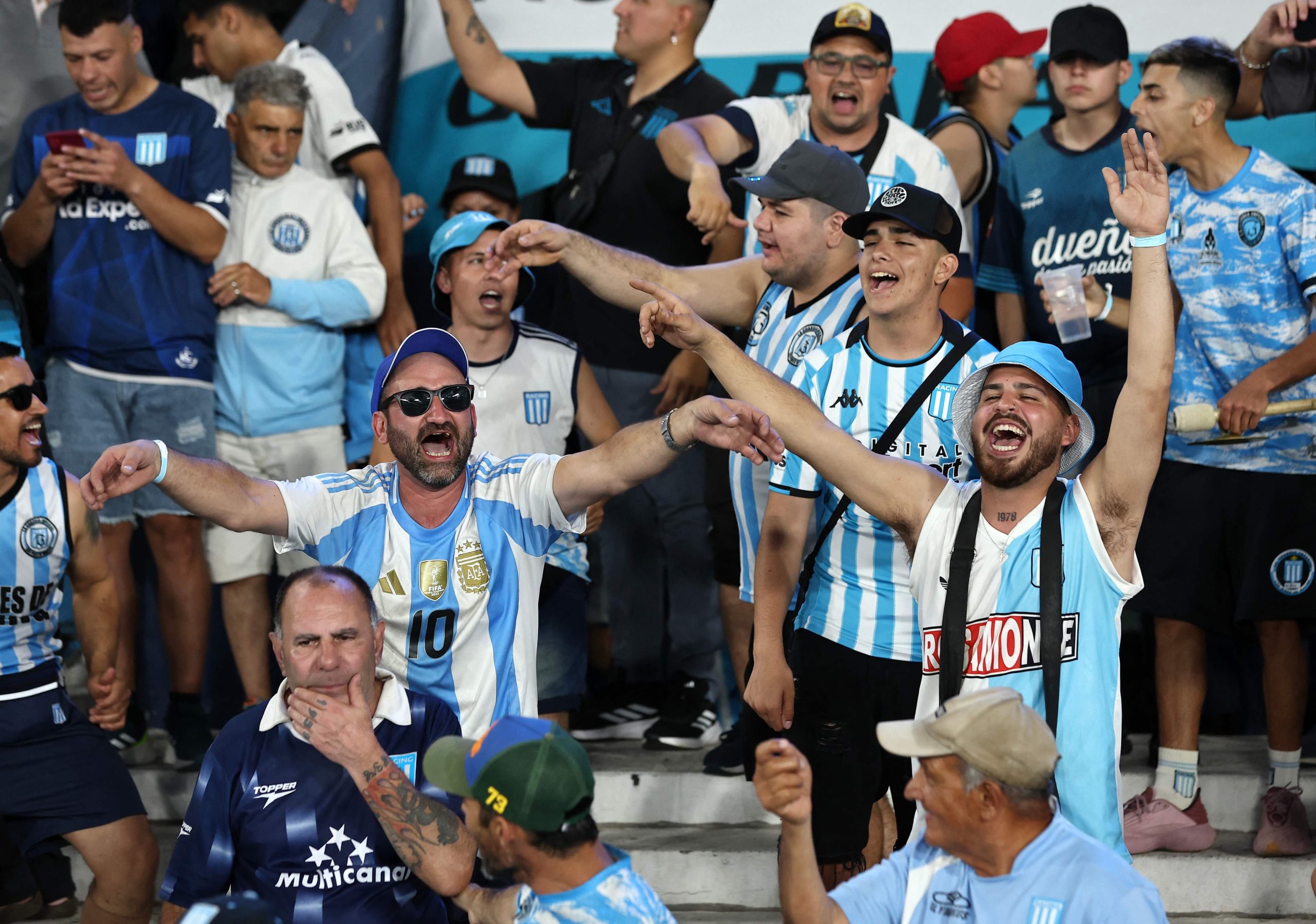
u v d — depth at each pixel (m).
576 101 20.47
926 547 11.21
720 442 11.28
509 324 16.67
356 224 19.36
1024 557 10.80
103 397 18.47
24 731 14.16
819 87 16.83
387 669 12.22
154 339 18.36
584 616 16.70
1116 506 10.70
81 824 14.11
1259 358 16.12
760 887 15.68
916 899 9.15
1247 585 15.80
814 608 13.19
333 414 19.22
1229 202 16.08
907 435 12.80
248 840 11.00
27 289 19.38
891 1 21.02
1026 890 8.80
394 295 19.88
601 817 17.22
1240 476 15.91
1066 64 17.73
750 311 15.91
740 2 21.23
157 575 20.92
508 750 8.74
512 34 21.59
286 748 11.09
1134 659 19.27
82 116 18.81
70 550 14.65
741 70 21.39
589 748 18.55
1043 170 18.31
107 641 15.09
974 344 12.95
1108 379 17.75
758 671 13.09
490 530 12.20
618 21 20.25
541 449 16.52
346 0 21.41
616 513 19.22
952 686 10.81
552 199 20.33
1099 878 8.66
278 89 18.78
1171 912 15.53
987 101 19.44
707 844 16.11
